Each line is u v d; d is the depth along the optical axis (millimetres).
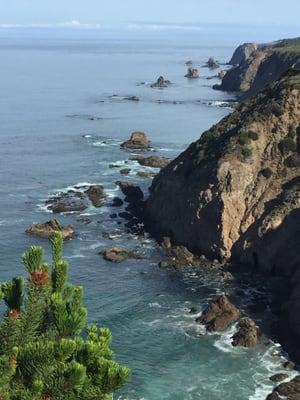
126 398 46656
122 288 67750
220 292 68125
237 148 83688
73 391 14445
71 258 75938
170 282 70312
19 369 14875
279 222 75938
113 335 56781
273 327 59125
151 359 52688
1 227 85562
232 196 78750
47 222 84938
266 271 74625
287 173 82375
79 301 16297
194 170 86125
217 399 47031
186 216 82812
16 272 69938
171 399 46844
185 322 59938
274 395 47094
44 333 16078
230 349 54719
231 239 78438
